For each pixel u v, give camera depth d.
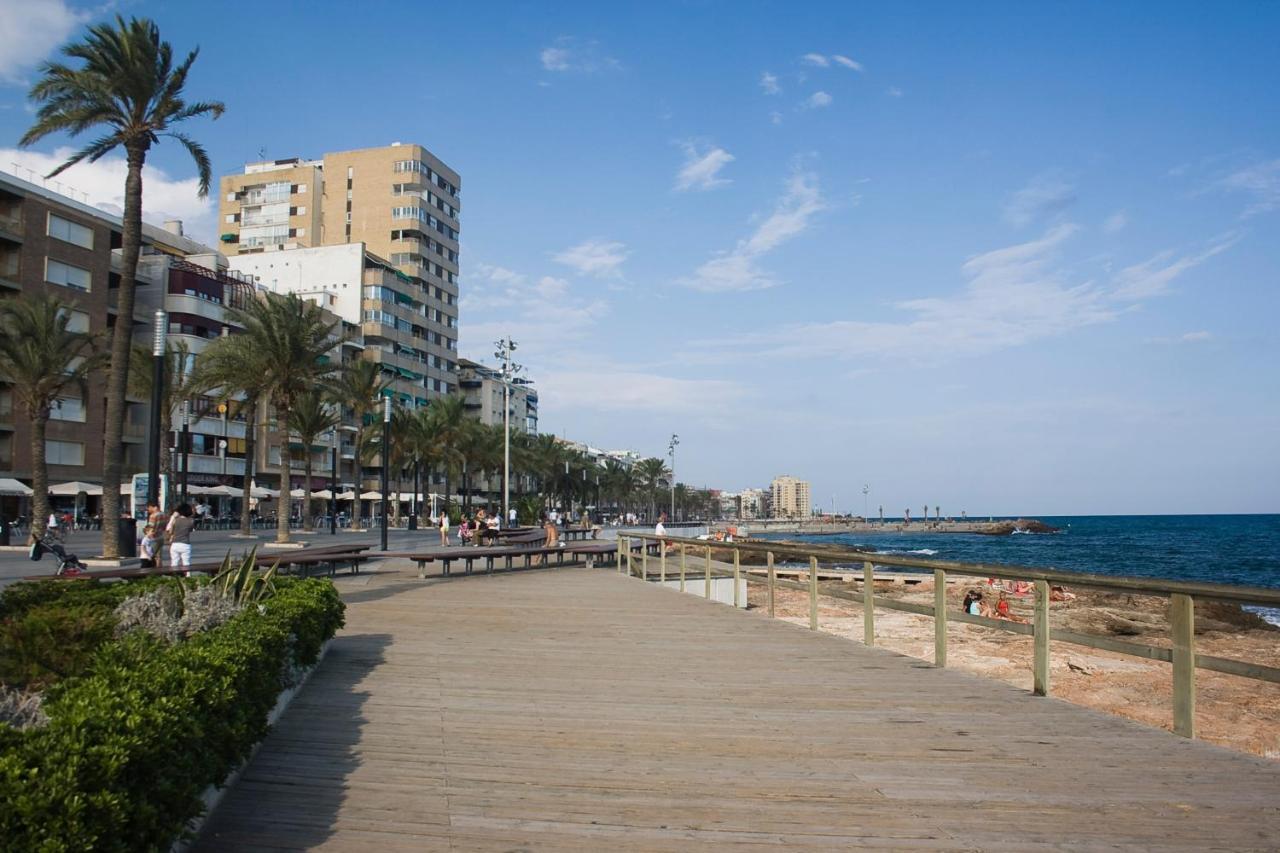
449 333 111.06
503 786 5.49
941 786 5.57
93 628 7.10
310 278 94.19
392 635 12.12
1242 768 5.95
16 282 51.84
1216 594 6.14
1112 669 15.49
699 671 9.52
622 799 5.28
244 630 6.40
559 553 29.05
